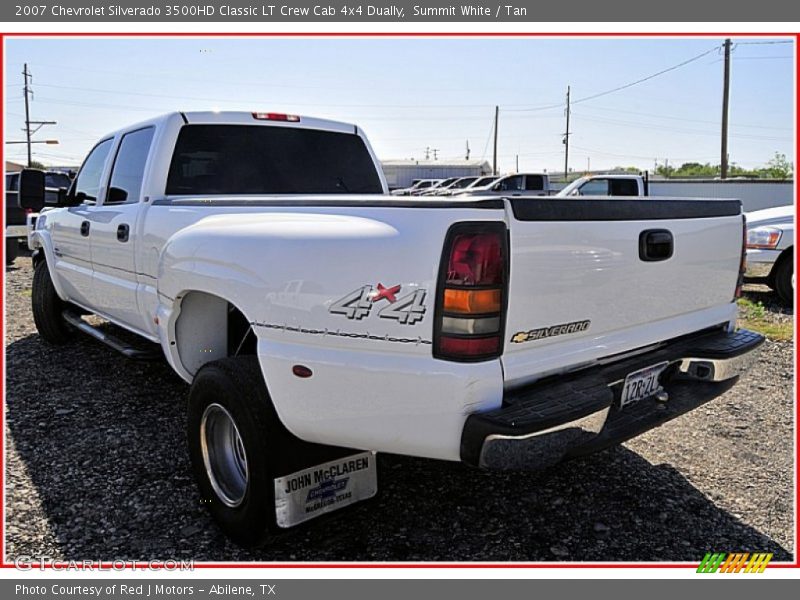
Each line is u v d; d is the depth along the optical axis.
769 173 57.50
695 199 3.11
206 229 3.08
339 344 2.48
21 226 13.27
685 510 3.22
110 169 4.70
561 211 2.43
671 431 4.21
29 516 3.15
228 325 3.56
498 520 3.12
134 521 3.11
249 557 2.84
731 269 3.42
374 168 5.08
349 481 2.88
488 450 2.24
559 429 2.29
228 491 2.99
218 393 2.83
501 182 23.14
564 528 3.06
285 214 2.85
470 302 2.23
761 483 3.50
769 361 5.86
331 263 2.49
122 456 3.78
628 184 16.66
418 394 2.33
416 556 2.84
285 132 4.61
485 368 2.27
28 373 5.32
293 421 2.63
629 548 2.90
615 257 2.66
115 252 4.26
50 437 4.05
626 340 2.80
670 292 2.99
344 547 2.91
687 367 3.17
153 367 5.48
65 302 6.04
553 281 2.43
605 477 3.56
